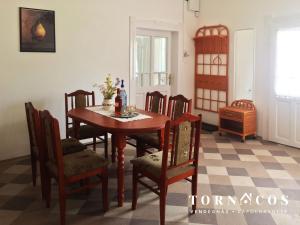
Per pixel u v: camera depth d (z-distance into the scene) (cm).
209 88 600
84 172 253
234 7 535
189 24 597
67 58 438
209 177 344
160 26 546
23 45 394
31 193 305
